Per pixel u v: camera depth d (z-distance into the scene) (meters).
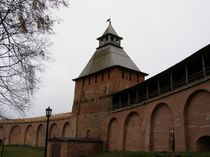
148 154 20.34
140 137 25.69
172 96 21.36
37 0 6.17
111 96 32.78
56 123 43.53
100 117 33.41
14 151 38.56
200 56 18.81
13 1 6.10
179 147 19.73
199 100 18.52
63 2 6.36
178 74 22.94
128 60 37.56
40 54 6.55
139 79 36.50
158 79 24.08
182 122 19.67
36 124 47.12
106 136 31.39
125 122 28.66
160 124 22.97
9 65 6.34
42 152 36.09
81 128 36.12
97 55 39.38
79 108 37.59
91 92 36.38
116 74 33.81
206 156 15.06
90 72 37.53
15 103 6.53
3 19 6.05
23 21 6.20
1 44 6.19
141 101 26.98
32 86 6.64
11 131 50.34
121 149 28.27
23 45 6.38
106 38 39.97
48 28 6.45
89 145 30.30
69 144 28.61
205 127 17.66
